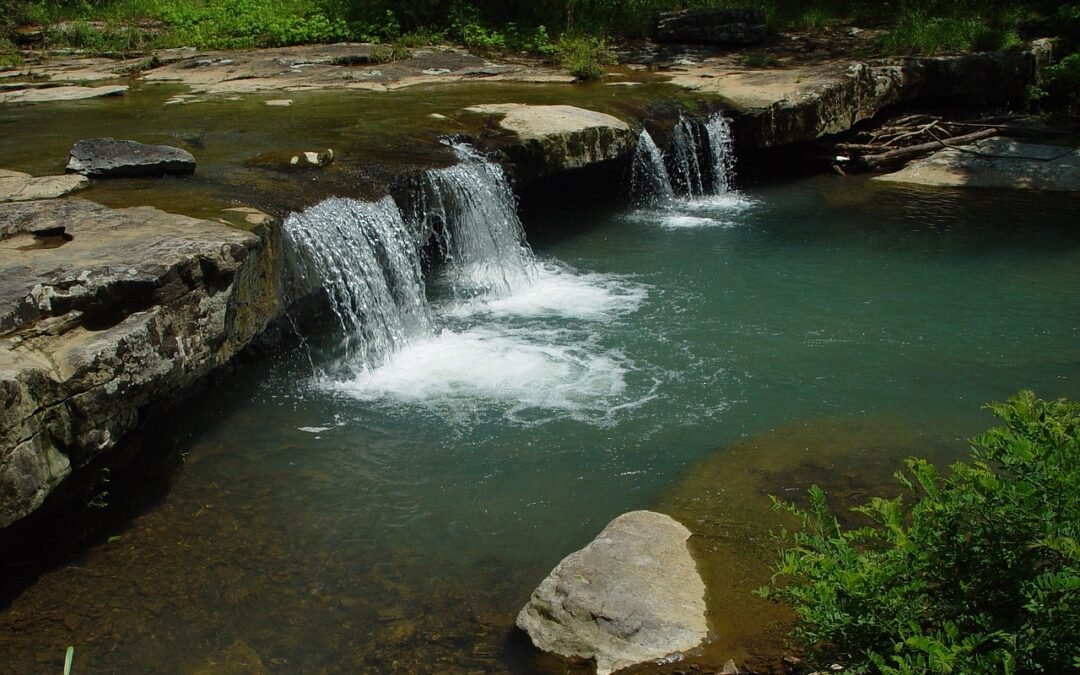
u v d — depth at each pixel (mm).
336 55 13602
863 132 13500
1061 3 16141
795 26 16656
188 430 6012
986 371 7055
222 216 6133
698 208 11312
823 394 6672
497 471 5664
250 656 4137
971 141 13234
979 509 3309
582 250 9766
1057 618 3010
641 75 13320
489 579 4676
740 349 7410
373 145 8680
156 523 5078
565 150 9648
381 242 7410
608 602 4137
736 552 4742
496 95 11469
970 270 9250
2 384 3957
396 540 4996
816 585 3379
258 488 5441
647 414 6355
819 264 9391
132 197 6586
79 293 4668
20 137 8656
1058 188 12102
